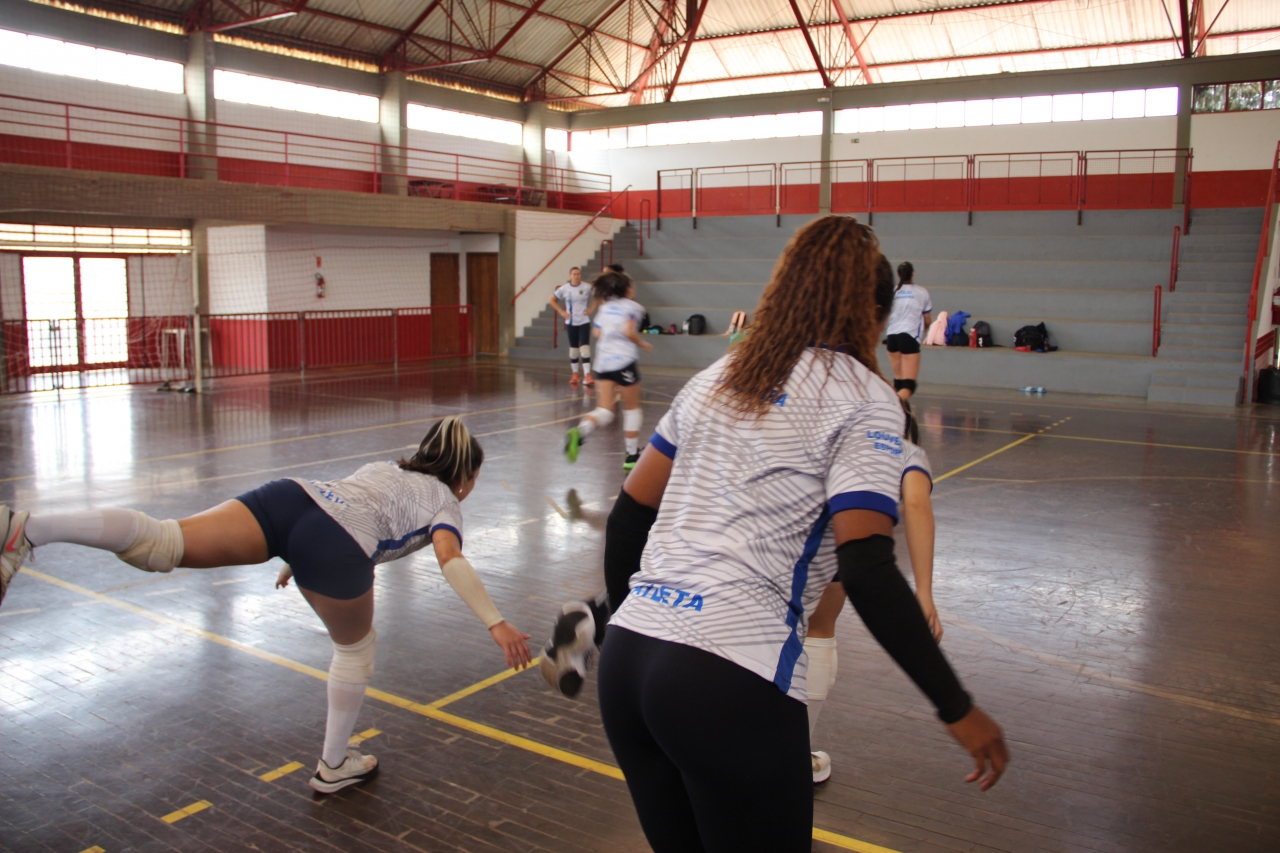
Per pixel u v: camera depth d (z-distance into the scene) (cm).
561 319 2331
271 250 1900
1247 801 327
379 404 1379
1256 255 1784
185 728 378
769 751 147
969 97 2388
